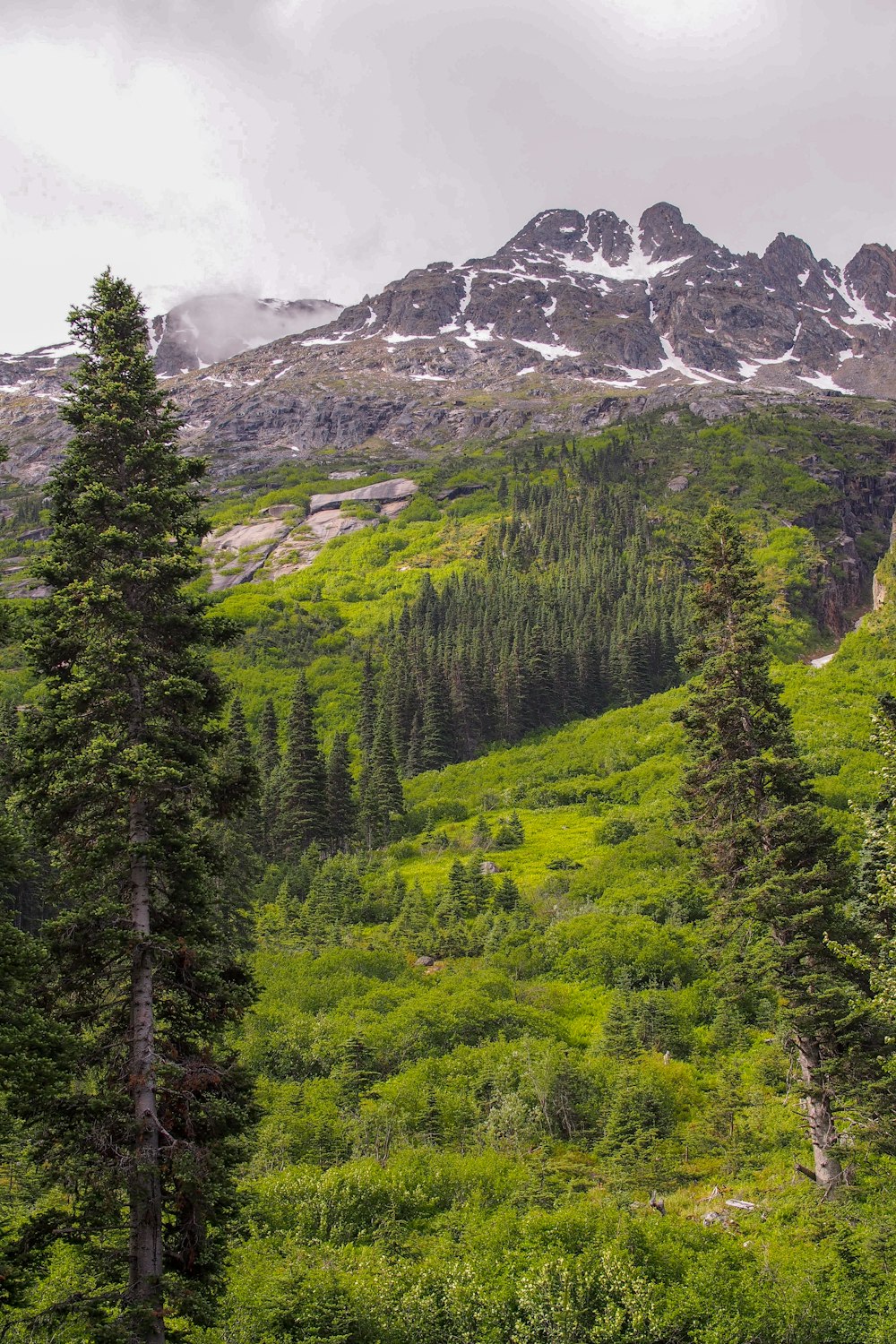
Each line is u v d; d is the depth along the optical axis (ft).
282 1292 97.25
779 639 482.69
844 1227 98.58
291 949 235.81
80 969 66.85
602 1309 96.32
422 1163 130.52
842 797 244.83
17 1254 59.26
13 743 70.08
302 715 332.19
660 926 215.72
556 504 654.53
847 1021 99.14
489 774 386.93
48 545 74.59
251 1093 69.92
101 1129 61.98
